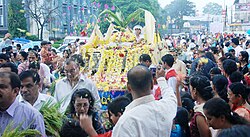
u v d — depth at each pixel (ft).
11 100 14.70
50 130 16.71
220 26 147.02
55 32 145.89
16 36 116.78
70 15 156.76
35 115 14.99
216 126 14.78
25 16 127.03
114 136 12.98
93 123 17.75
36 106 17.97
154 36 37.55
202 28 285.64
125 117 12.99
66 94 23.20
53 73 37.06
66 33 149.48
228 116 14.55
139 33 39.78
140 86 13.37
